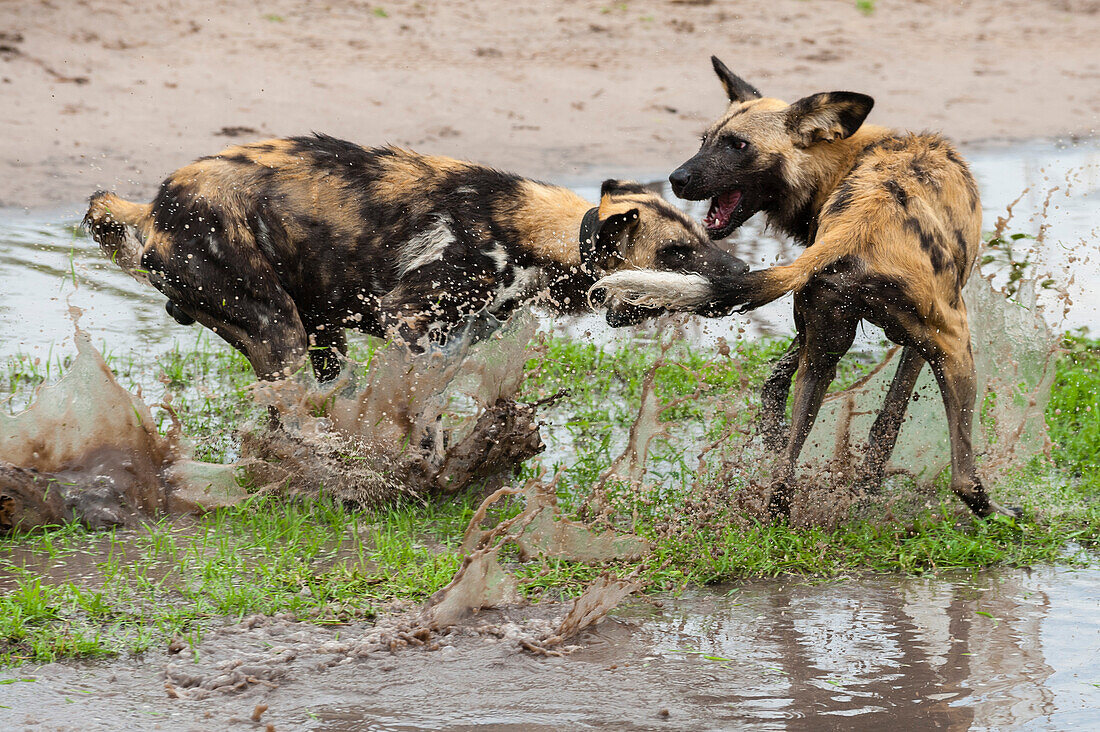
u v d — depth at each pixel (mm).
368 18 52812
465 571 13430
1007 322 19016
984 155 41188
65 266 27266
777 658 12781
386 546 15266
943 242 15078
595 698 11711
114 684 11703
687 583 14906
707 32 55406
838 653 12930
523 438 17516
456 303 17594
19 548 15031
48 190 31484
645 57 50312
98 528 15711
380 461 17047
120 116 37500
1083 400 21125
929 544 16078
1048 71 52875
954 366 15391
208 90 40812
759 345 24484
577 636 13195
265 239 17125
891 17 61500
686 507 16188
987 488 17031
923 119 45094
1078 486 18375
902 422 17469
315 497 16938
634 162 37438
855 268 14734
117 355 22719
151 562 14703
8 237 28500
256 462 17219
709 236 17500
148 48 44812
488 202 17625
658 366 17109
